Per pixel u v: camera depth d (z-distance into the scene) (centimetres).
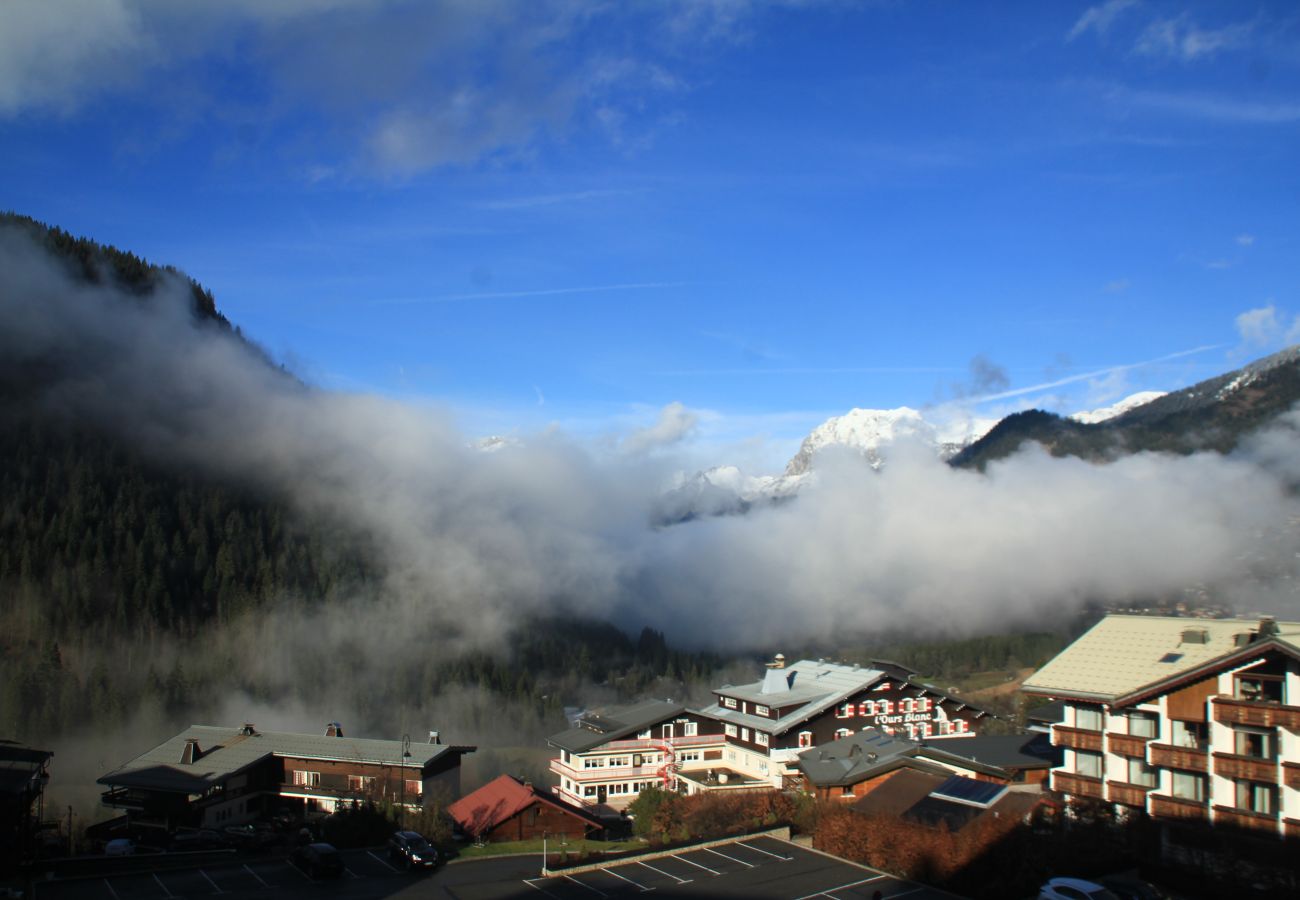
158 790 7331
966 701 9425
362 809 6044
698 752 9488
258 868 5225
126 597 17112
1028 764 5769
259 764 7900
